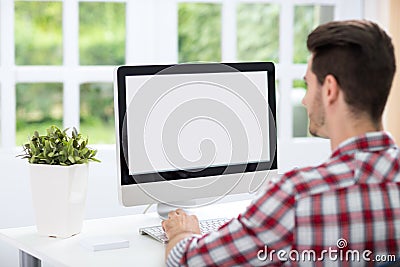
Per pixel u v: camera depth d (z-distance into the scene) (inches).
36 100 131.6
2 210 125.8
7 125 128.3
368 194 65.1
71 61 132.5
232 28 140.0
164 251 86.0
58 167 90.7
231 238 67.9
